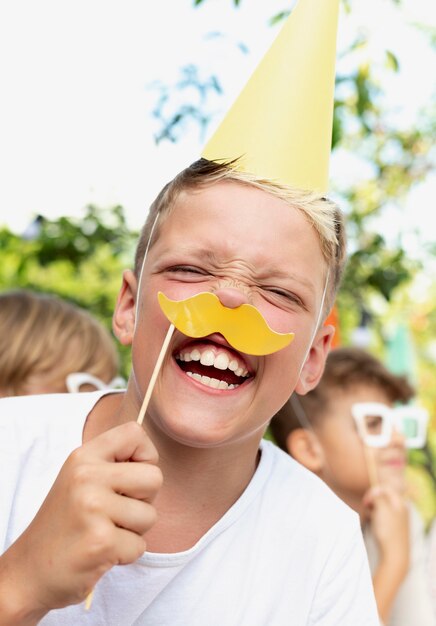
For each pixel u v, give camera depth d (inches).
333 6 59.6
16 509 58.7
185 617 58.8
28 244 171.0
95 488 42.3
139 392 57.3
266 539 62.3
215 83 139.0
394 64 147.5
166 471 58.4
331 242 59.4
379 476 106.3
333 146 125.3
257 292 55.6
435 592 110.3
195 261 55.7
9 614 42.7
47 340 102.9
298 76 58.5
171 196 58.9
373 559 107.8
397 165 190.2
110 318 179.8
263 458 65.3
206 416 54.0
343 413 107.0
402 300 227.5
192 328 49.4
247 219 55.6
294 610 61.5
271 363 55.8
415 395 119.2
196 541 60.1
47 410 64.1
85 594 42.9
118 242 171.6
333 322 116.6
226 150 57.9
